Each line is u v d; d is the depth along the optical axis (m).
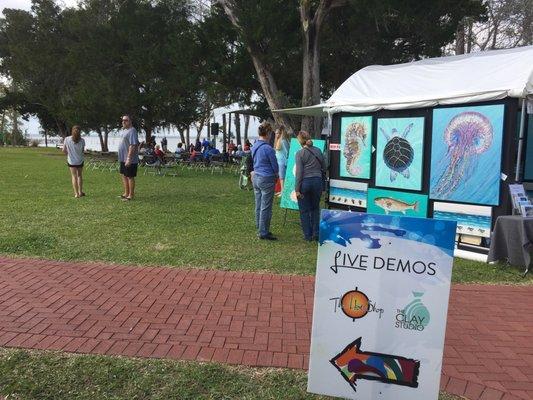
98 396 3.43
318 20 17.67
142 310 5.00
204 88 22.84
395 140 9.31
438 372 2.89
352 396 3.02
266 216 8.25
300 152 8.24
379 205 9.67
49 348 4.10
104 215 10.12
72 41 35.78
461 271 6.89
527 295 5.89
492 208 7.65
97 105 29.53
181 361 3.94
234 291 5.65
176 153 26.14
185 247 7.62
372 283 2.94
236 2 19.17
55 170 21.62
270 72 19.14
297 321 4.82
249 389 3.56
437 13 18.27
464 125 8.02
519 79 7.39
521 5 29.00
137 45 27.06
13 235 8.00
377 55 21.00
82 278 5.99
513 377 3.85
